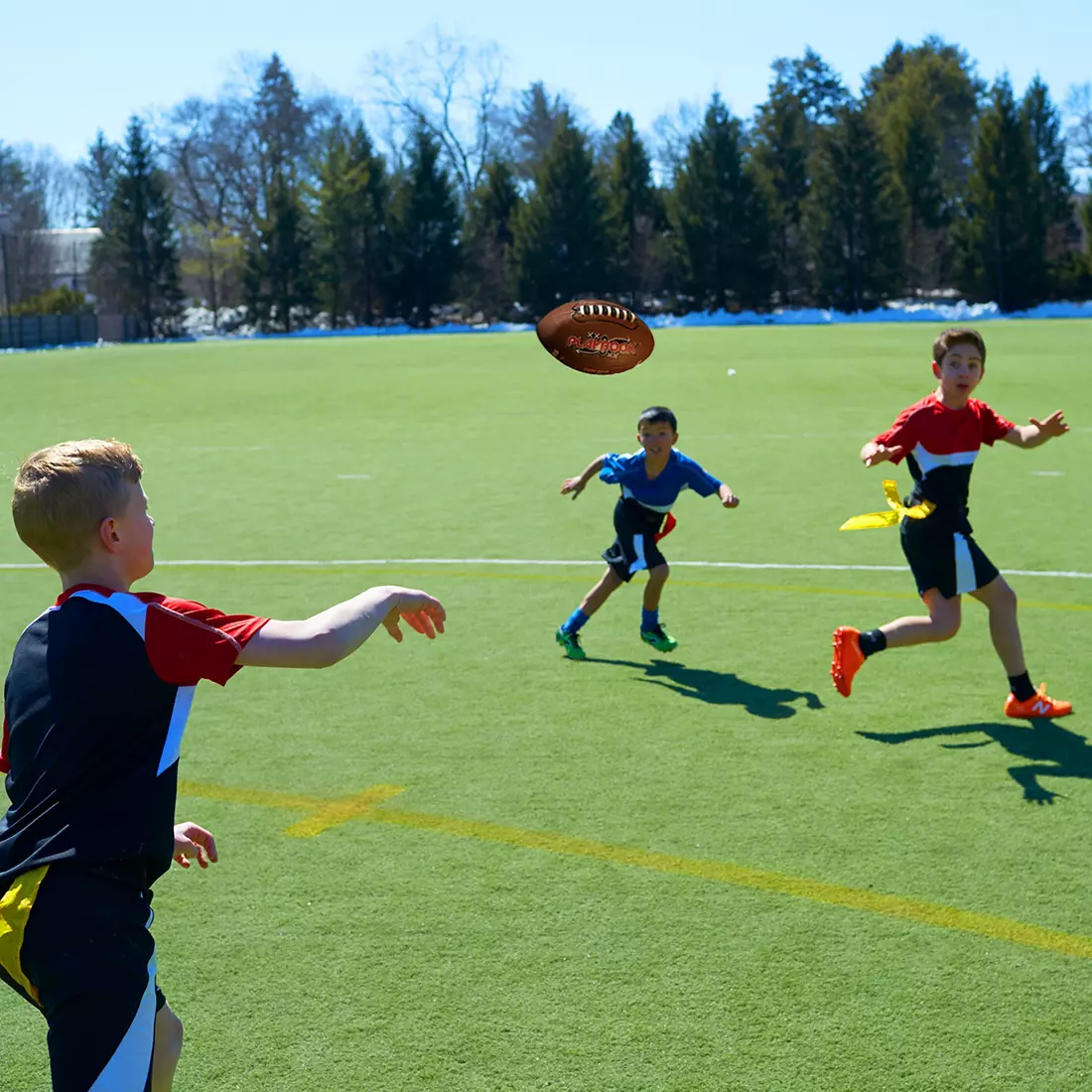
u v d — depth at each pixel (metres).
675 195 67.56
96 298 73.00
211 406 22.42
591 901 3.98
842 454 14.77
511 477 13.52
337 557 9.59
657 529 6.66
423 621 2.45
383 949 3.70
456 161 77.94
